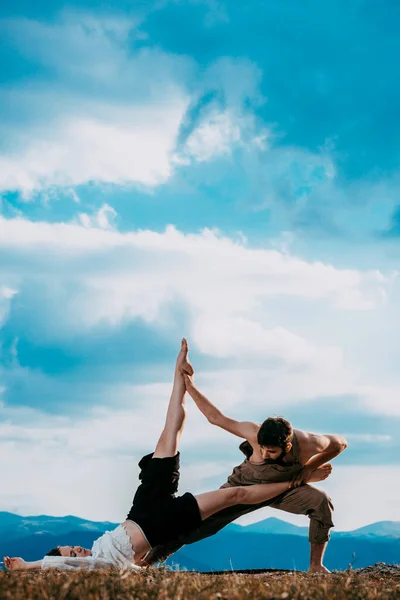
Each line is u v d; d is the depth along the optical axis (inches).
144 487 329.1
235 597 214.8
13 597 200.4
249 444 358.3
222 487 362.3
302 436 341.4
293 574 314.7
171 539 322.7
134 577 250.4
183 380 358.9
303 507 349.1
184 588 226.5
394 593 235.3
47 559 306.8
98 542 317.4
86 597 202.2
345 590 232.1
